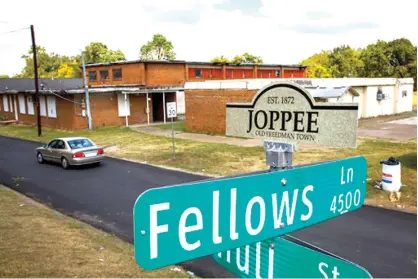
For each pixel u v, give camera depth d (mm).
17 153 20750
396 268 6598
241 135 2262
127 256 6758
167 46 66375
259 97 2152
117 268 6152
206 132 26266
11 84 48281
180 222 1515
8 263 6070
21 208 9945
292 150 2035
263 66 44750
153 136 25203
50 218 9070
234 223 1663
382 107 35844
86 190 12508
